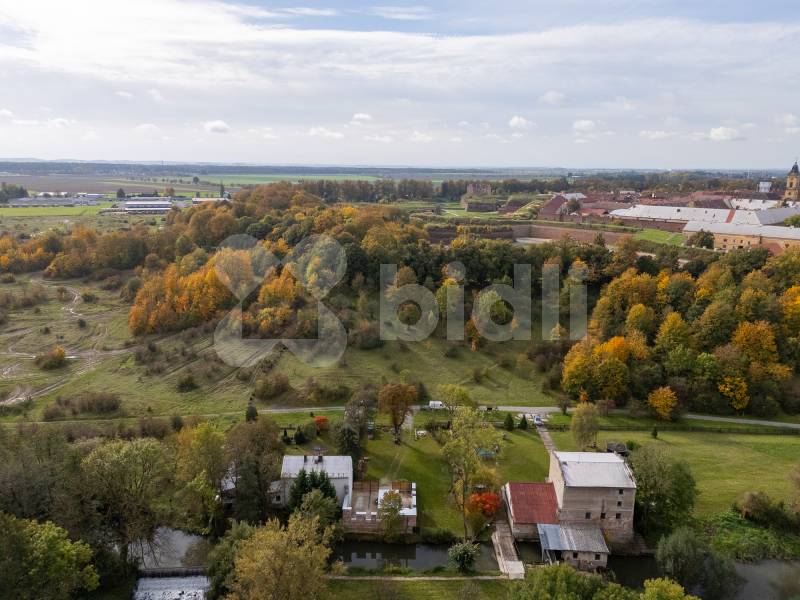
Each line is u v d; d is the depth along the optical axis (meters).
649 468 86.56
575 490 83.00
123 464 78.06
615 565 80.69
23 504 74.81
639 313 137.25
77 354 148.00
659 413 118.50
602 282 161.50
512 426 114.19
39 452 83.25
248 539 70.31
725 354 125.06
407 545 85.19
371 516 86.62
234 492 89.81
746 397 121.69
